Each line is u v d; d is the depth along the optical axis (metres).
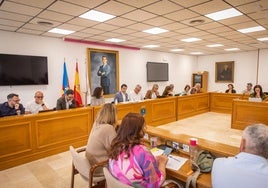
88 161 1.73
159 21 3.84
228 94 6.75
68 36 5.15
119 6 3.03
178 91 9.13
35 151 3.11
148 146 2.01
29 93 4.93
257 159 0.97
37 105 4.10
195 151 1.67
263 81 7.80
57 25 4.06
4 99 4.56
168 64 8.56
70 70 5.58
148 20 3.76
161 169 1.40
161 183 1.26
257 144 0.98
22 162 2.98
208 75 9.62
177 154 1.79
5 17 3.51
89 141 1.92
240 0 2.85
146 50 7.63
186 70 9.51
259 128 1.02
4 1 2.79
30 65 4.81
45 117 3.18
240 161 1.00
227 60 8.91
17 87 4.74
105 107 2.01
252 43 6.44
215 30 4.61
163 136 1.93
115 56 6.58
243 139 1.05
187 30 4.59
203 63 9.80
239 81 8.59
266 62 7.67
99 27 4.25
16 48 4.65
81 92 5.80
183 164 1.58
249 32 4.83
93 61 6.02
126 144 1.29
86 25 4.08
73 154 1.83
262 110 4.54
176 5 3.02
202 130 4.89
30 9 3.12
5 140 2.80
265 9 3.22
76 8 3.09
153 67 7.85
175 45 6.74
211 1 2.87
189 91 7.03
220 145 1.65
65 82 5.33
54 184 2.47
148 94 5.73
